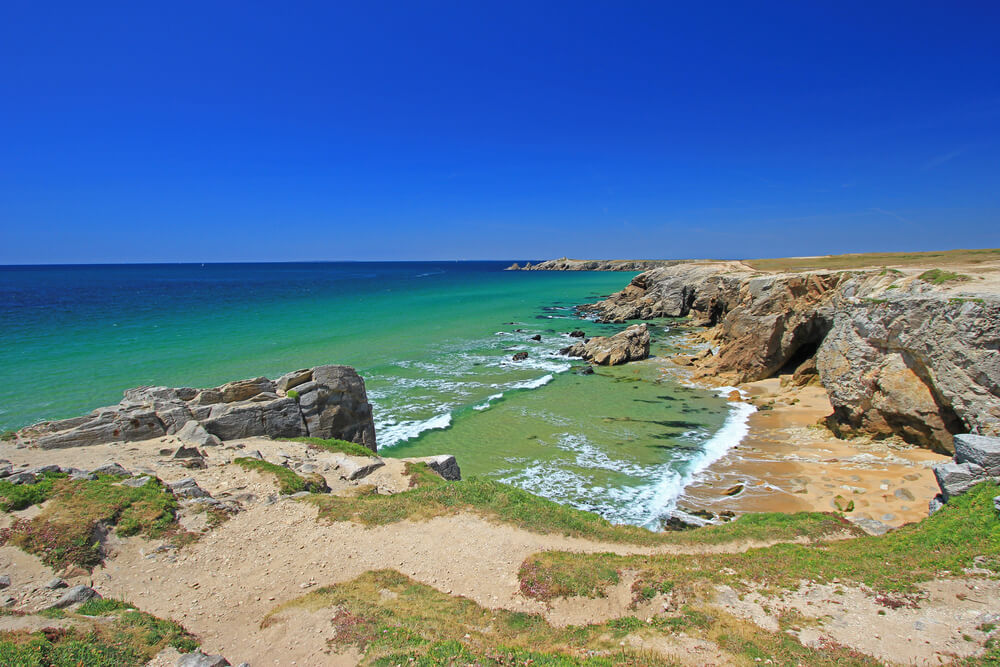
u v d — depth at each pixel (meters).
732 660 8.99
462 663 8.95
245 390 21.31
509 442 27.06
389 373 40.69
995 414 18.00
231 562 12.39
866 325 24.55
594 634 10.27
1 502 12.32
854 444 24.52
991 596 9.85
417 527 14.38
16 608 9.52
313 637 9.86
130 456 16.88
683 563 12.87
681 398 34.84
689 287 78.75
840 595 10.78
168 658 8.68
